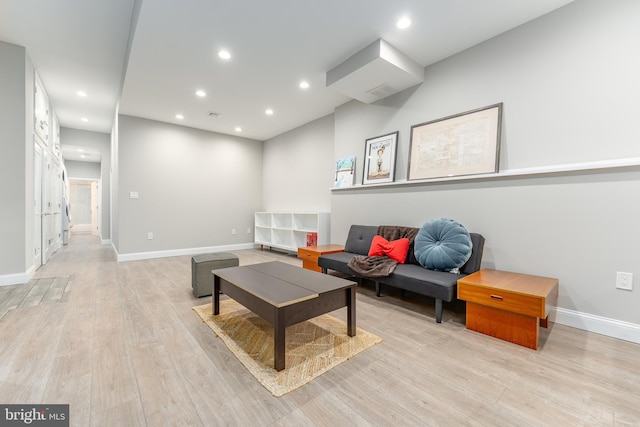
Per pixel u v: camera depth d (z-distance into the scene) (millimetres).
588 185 2092
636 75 1938
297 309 1683
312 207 5223
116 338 1950
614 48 2018
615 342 1918
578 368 1610
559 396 1371
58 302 2662
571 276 2170
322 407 1300
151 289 3109
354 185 3881
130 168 4855
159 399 1342
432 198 3035
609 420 1215
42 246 4324
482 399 1351
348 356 1734
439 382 1484
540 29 2348
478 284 2055
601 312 2049
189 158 5488
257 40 2686
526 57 2422
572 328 2139
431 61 3047
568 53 2209
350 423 1202
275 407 1299
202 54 2918
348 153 4109
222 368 1606
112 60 3578
